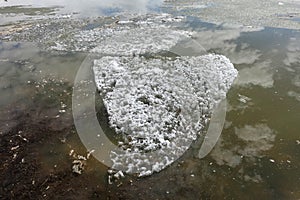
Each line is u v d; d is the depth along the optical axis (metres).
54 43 13.06
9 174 6.32
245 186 6.02
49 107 8.61
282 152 6.92
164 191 5.91
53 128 7.74
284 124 7.85
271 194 5.84
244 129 7.70
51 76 10.32
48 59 11.59
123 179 6.21
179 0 19.92
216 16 16.28
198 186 6.03
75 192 5.90
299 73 10.32
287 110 8.40
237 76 10.18
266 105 8.62
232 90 9.40
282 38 13.25
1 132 7.57
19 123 7.92
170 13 17.05
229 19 15.77
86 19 16.19
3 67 10.95
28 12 17.56
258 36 13.53
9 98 9.03
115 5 19.05
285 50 12.07
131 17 16.42
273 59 11.36
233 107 8.58
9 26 15.12
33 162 6.64
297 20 15.38
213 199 5.74
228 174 6.32
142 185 6.06
